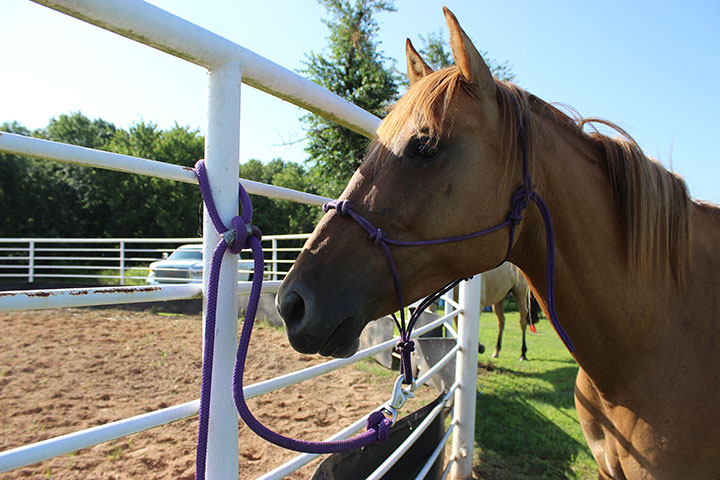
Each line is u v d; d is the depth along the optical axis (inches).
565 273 55.4
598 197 55.1
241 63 37.1
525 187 48.9
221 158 36.1
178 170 39.6
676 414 51.3
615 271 54.6
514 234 49.0
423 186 45.2
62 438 30.4
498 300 232.5
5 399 133.9
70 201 861.2
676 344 52.9
